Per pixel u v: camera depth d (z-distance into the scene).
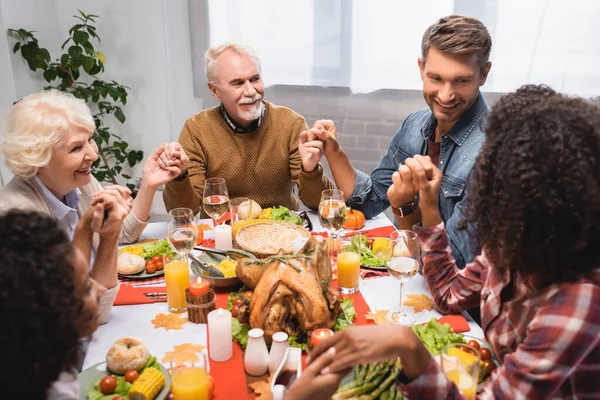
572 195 0.78
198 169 2.35
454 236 1.77
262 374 1.18
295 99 3.63
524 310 1.00
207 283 1.40
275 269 1.26
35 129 1.45
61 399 0.95
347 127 3.66
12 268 0.65
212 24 3.48
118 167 3.72
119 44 3.66
